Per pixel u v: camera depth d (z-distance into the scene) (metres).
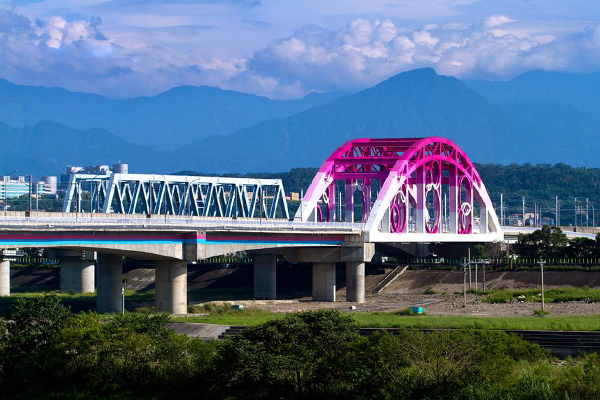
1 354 94.12
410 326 118.38
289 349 87.44
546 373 90.31
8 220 125.88
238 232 160.38
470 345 88.69
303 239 175.62
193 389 89.25
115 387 89.25
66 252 197.00
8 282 181.75
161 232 147.25
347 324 92.25
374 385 84.06
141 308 155.75
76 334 93.50
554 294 177.12
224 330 121.75
